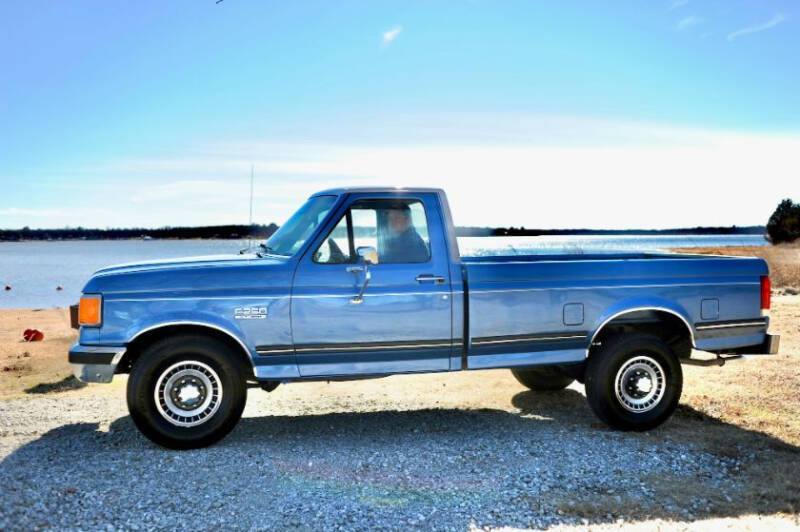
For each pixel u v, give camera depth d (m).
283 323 5.57
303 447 5.64
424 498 4.50
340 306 5.64
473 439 5.91
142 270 5.55
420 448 5.63
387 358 5.78
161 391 5.39
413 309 5.76
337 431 6.19
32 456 5.30
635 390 6.08
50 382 9.90
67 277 83.50
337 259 5.75
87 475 4.86
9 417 6.73
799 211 68.69
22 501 4.33
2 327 20.69
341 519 4.14
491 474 4.97
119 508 4.27
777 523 4.13
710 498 4.54
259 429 6.25
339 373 5.70
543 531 3.99
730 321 6.47
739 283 6.53
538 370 7.71
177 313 5.45
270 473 4.96
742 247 59.38
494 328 5.87
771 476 4.96
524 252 7.71
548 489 4.67
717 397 7.46
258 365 5.60
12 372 11.39
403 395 7.91
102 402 7.61
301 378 5.68
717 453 5.49
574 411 6.98
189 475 4.89
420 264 5.84
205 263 5.69
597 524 4.10
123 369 5.90
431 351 5.84
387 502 4.42
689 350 6.77
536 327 5.96
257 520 4.11
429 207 5.93
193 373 5.46
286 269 5.63
